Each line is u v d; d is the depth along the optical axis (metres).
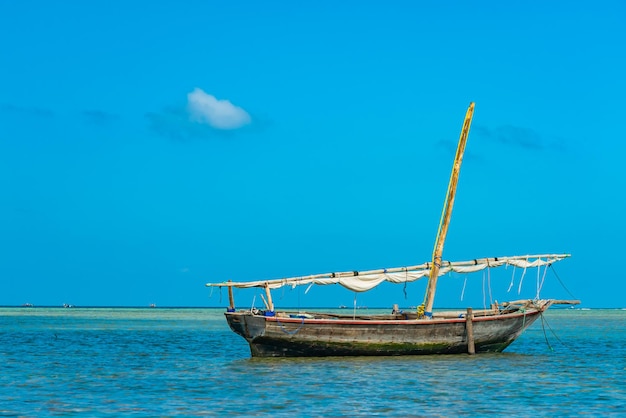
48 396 27.89
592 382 31.58
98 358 42.88
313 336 37.31
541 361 39.72
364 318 40.97
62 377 33.50
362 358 38.50
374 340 38.09
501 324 40.66
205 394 28.19
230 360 41.31
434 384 30.55
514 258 42.62
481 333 40.16
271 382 31.11
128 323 103.12
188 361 40.84
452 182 41.38
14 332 71.94
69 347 51.62
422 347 39.06
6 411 24.70
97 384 31.08
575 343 57.06
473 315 42.41
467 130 41.50
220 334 70.56
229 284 38.38
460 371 34.53
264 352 38.25
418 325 38.47
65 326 88.81
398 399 27.00
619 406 25.83
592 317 163.62
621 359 41.88
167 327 88.25
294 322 36.84
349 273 39.97
